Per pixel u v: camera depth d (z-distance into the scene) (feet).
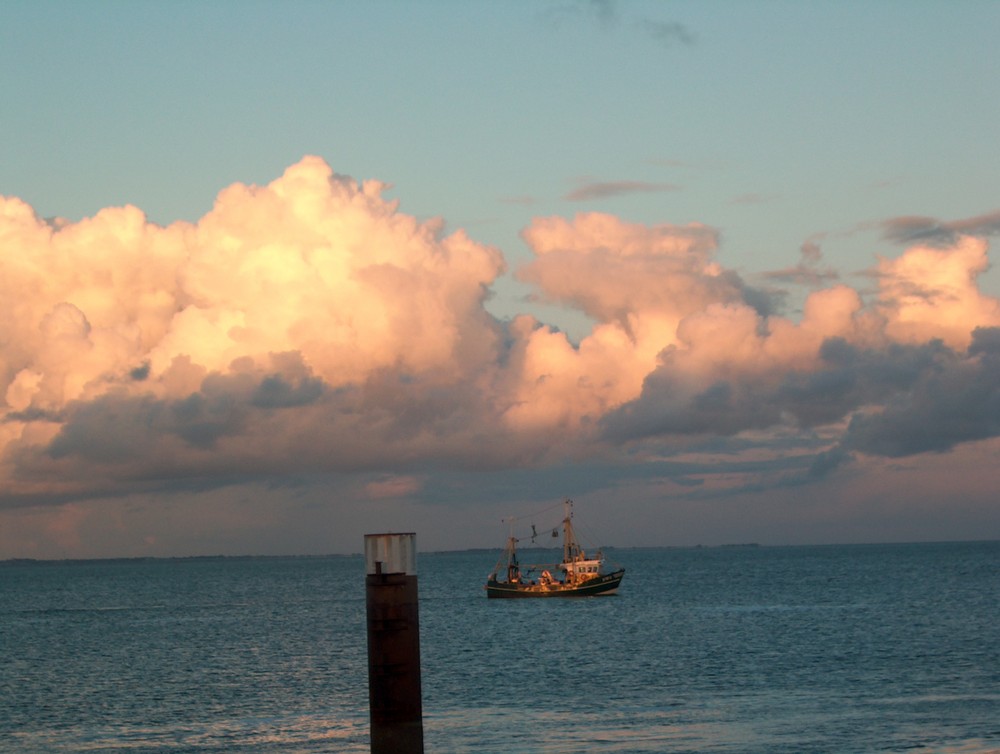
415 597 141.90
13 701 303.68
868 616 517.96
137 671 372.58
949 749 201.77
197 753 222.07
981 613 516.73
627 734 224.94
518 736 226.58
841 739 212.23
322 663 385.50
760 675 310.45
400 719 139.85
